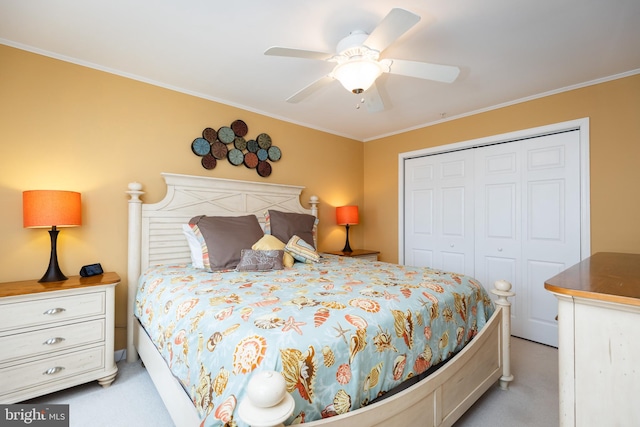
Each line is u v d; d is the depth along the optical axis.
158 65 2.29
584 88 2.55
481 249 3.21
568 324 0.98
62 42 1.99
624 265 1.48
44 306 1.75
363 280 1.81
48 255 2.09
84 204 2.23
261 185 3.12
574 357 0.96
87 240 2.25
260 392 0.73
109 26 1.82
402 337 1.28
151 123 2.55
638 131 2.32
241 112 3.09
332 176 3.96
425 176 3.70
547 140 2.79
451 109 3.17
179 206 2.60
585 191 2.55
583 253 2.56
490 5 1.61
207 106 2.86
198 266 2.30
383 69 1.76
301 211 3.47
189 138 2.75
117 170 2.38
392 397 1.13
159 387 1.56
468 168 3.32
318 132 3.81
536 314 2.84
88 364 1.89
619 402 0.89
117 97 2.39
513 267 2.99
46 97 2.10
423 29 1.81
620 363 0.89
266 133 3.29
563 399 0.98
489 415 1.70
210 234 2.29
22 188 2.00
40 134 2.07
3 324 1.63
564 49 2.04
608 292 0.90
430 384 1.29
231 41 1.97
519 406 1.79
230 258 2.25
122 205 2.40
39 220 1.83
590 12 1.66
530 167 2.89
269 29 1.83
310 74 2.42
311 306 1.29
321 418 0.96
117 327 2.36
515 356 2.51
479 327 1.80
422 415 1.26
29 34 1.90
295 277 1.92
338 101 2.97
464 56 2.12
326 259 2.81
